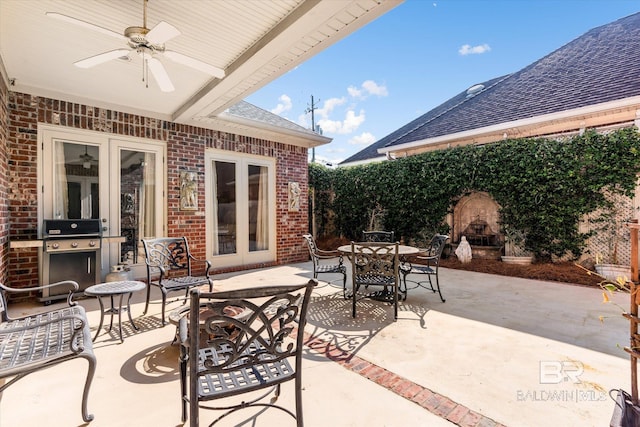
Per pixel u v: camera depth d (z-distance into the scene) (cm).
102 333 309
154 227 542
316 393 208
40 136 437
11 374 154
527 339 291
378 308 392
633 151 494
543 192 589
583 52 812
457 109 982
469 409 189
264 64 354
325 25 286
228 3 268
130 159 516
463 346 278
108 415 185
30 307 387
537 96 761
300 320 164
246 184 669
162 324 334
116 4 266
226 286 505
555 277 537
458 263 678
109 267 491
